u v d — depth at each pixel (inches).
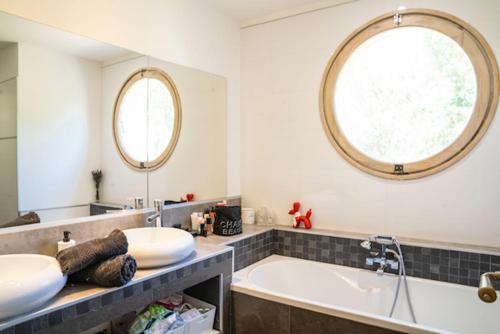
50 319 42.4
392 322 59.2
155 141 86.0
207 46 101.6
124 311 51.0
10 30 57.7
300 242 100.3
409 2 88.0
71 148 67.5
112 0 74.2
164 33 87.2
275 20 108.9
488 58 79.1
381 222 93.0
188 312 67.6
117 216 74.0
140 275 54.7
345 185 98.2
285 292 96.2
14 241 56.1
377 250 88.6
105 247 50.8
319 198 102.5
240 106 116.4
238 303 76.1
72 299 45.2
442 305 79.7
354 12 95.7
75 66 67.9
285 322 70.4
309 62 103.3
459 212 83.3
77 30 67.5
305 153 104.6
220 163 107.8
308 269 96.3
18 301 38.6
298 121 105.6
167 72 88.7
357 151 95.7
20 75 59.2
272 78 110.1
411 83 91.0
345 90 100.4
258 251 97.4
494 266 76.0
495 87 78.6
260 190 113.1
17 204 58.4
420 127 89.8
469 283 78.7
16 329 39.2
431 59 88.5
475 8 80.4
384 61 94.8
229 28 110.7
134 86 80.4
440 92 87.3
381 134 94.9
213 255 69.4
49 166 63.6
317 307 66.6
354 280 90.5
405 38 92.0
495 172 79.2
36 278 41.2
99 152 72.9
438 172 85.2
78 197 68.7
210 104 103.6
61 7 64.6
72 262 47.3
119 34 75.8
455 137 84.6
